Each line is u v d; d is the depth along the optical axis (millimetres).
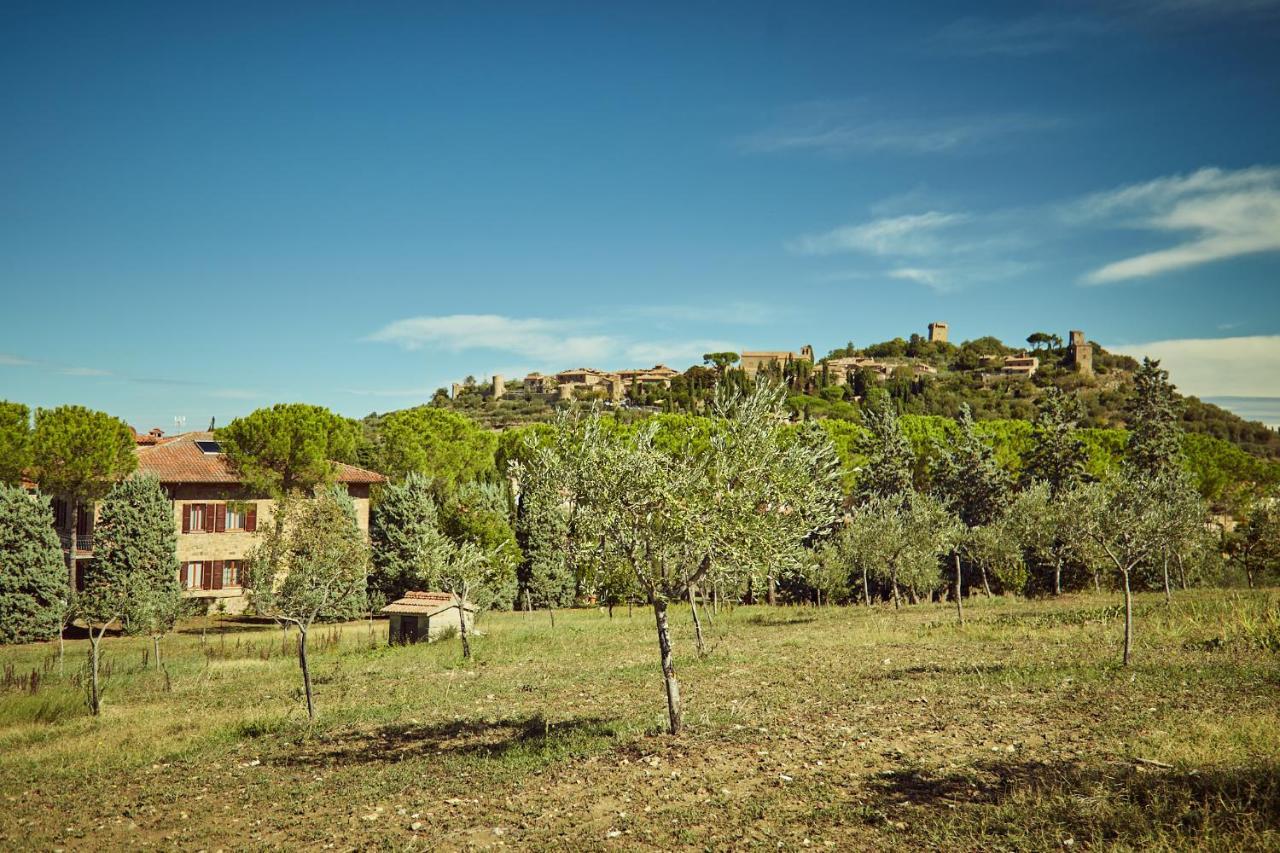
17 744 20672
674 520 15438
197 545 52281
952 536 42781
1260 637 23406
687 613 49312
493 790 13680
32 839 12664
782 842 10305
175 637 43219
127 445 49375
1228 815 9781
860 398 182375
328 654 36531
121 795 15250
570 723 18609
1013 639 28422
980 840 9852
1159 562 47562
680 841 10625
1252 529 50969
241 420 52562
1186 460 69062
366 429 99000
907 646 28547
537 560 56812
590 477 15961
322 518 23375
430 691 25234
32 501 43656
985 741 14344
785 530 16016
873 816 10953
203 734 20531
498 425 167375
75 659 35125
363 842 11625
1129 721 14805
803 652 28562
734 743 15266
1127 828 9758
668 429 47844
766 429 16141
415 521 52281
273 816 13312
